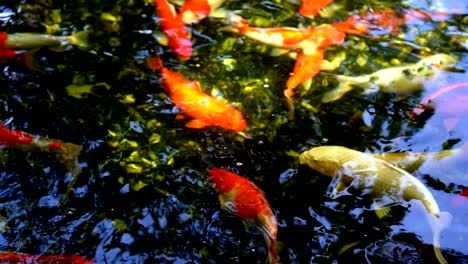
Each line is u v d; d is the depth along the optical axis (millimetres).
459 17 3225
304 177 2529
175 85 2723
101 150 2586
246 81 2867
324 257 2322
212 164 2561
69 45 2967
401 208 2420
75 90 2787
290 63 2947
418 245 2340
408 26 3166
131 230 2377
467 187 2465
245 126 2650
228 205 2412
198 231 2381
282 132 2680
